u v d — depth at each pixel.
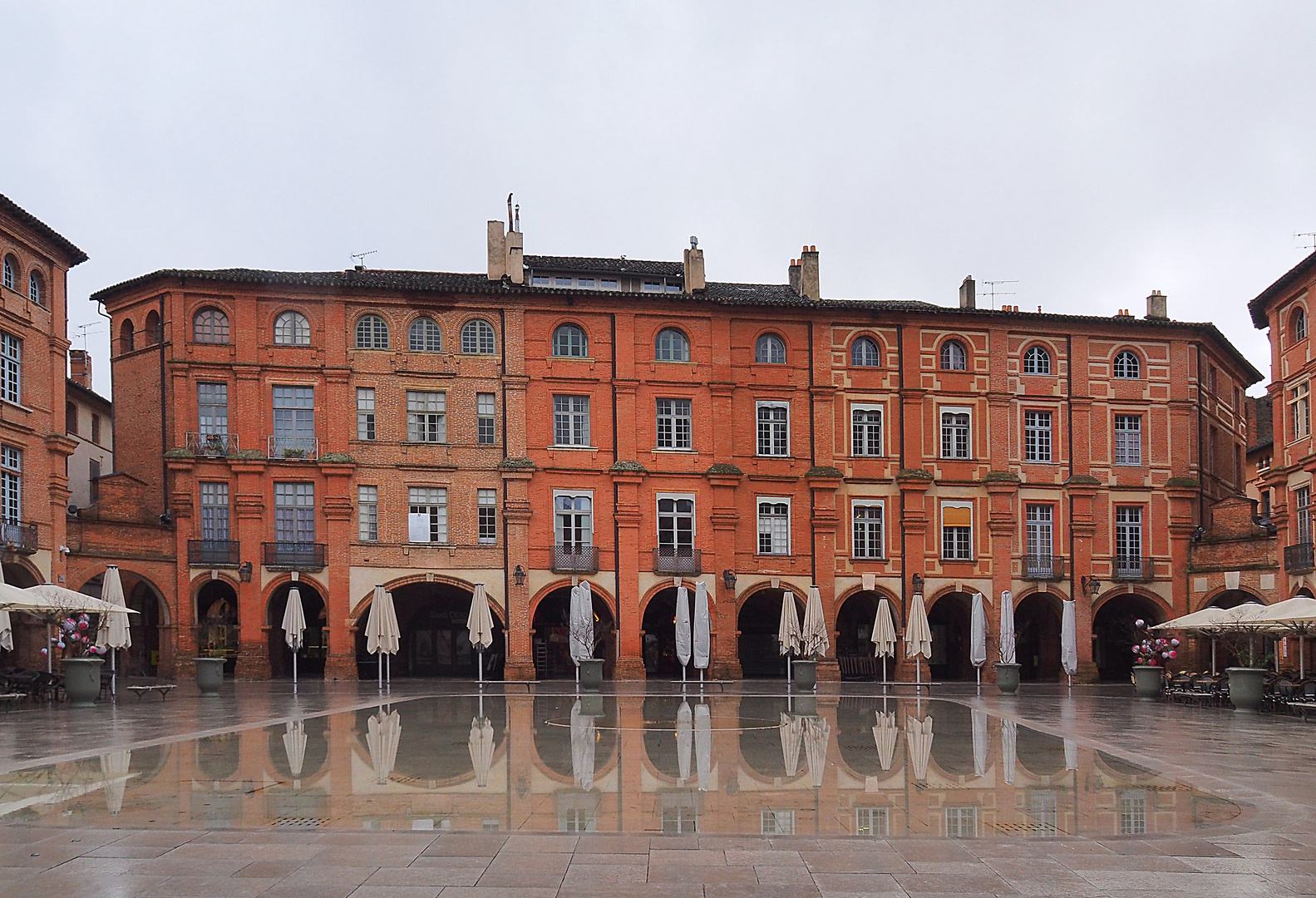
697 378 40.91
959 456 42.03
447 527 39.38
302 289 39.12
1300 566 35.66
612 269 43.50
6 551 30.30
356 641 40.59
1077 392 42.59
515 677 38.56
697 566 39.88
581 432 40.47
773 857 9.32
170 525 37.62
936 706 28.11
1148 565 42.06
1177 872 8.94
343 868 8.91
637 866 9.02
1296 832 10.54
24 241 31.83
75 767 14.96
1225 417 47.06
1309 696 27.42
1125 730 21.44
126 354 39.44
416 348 39.94
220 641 41.22
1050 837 10.23
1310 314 35.44
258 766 15.11
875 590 41.03
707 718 23.64
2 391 30.94
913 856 9.42
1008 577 41.47
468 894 8.18
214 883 8.46
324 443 38.75
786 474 41.00
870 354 42.28
